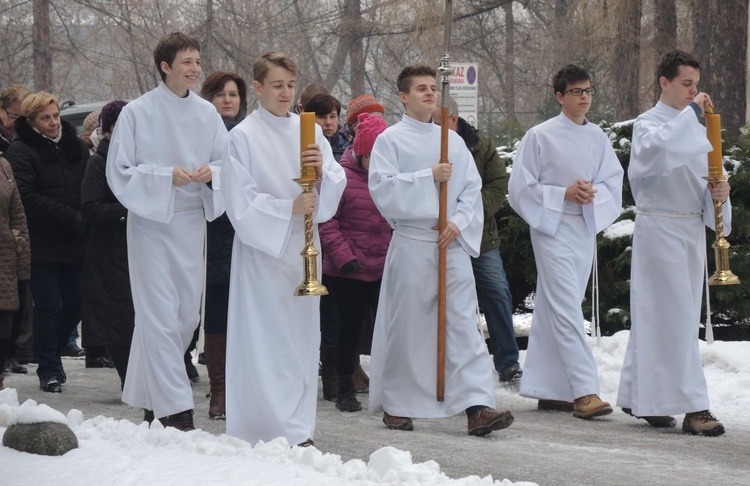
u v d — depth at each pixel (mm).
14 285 15898
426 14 51781
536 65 67750
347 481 9328
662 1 48562
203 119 12477
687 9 53438
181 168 12070
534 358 15367
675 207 13992
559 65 57562
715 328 21047
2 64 82250
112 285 15406
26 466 9781
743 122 42656
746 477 10914
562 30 55875
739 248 20078
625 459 11727
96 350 19359
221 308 14125
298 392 11414
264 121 11664
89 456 10102
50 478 9430
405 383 13406
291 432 11273
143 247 12234
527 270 20844
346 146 16781
